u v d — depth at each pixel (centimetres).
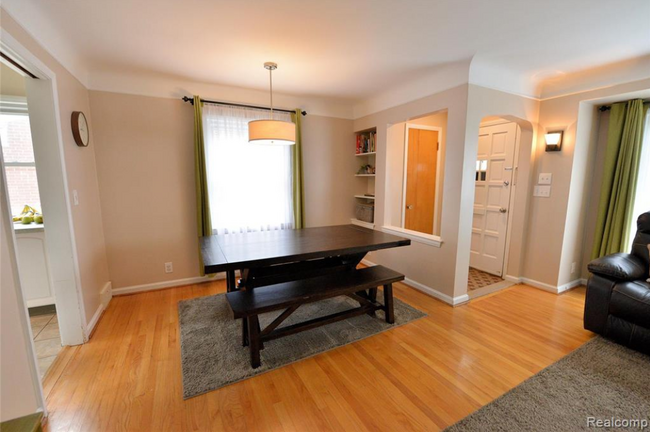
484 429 152
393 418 160
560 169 320
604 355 215
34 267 277
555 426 154
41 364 204
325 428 154
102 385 184
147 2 178
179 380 189
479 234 409
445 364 206
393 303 284
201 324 259
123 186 312
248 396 176
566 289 341
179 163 336
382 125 383
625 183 299
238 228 365
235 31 215
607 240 318
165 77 314
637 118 287
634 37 218
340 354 219
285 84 338
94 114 292
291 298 214
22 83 286
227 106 345
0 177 137
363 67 285
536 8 182
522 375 194
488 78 281
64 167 215
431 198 454
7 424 91
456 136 284
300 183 396
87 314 245
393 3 179
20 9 166
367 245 246
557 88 316
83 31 214
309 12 190
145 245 329
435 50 246
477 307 297
